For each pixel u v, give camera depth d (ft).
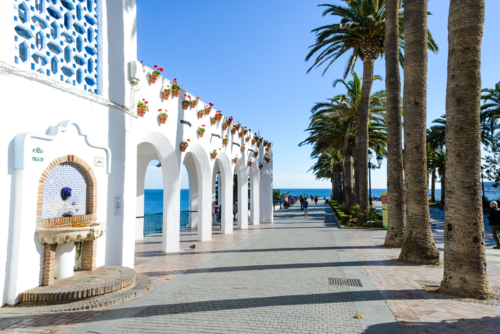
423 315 16.20
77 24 23.56
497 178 114.62
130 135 28.45
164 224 36.47
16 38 18.48
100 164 24.48
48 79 19.98
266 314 16.47
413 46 31.60
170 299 19.17
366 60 62.44
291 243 41.63
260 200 77.46
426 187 30.32
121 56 27.48
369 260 30.58
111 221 25.73
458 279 19.85
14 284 17.72
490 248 39.42
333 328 14.58
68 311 16.89
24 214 18.22
